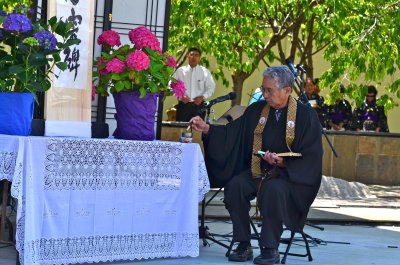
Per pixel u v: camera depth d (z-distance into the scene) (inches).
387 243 326.0
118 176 242.2
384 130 576.4
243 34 532.7
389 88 545.6
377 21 520.1
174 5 494.6
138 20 294.8
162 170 250.2
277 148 260.1
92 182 237.5
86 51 254.5
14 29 228.5
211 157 265.7
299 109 260.5
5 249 259.9
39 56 229.8
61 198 231.9
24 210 220.8
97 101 279.6
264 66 689.6
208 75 514.3
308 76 526.6
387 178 553.3
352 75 523.2
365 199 474.6
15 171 219.0
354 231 357.4
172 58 263.7
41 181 227.1
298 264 263.3
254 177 261.0
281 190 250.7
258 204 255.0
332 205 432.5
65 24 240.2
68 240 234.4
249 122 266.1
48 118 244.1
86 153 235.8
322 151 260.1
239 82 561.9
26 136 228.7
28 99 233.5
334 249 301.1
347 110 573.9
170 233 253.3
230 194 258.2
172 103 645.9
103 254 241.0
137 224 247.0
